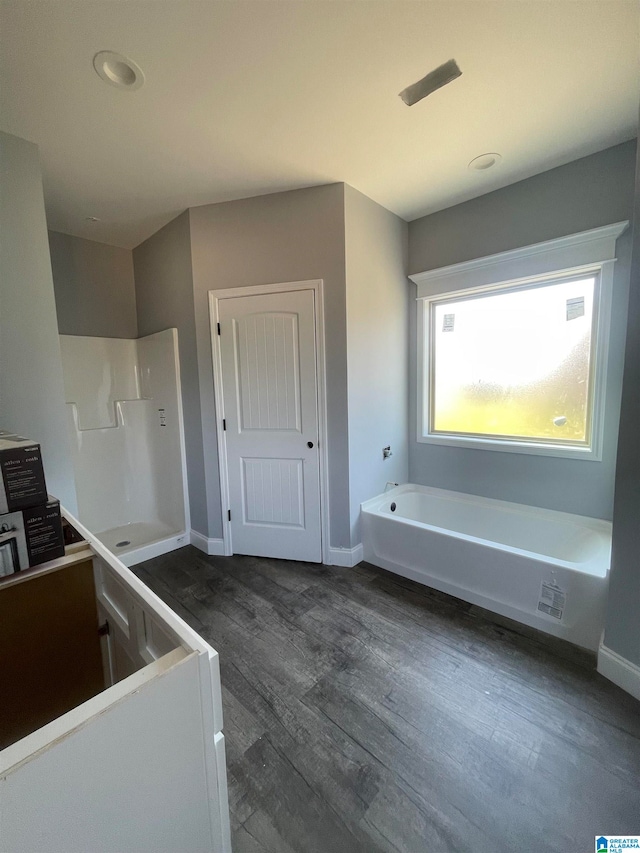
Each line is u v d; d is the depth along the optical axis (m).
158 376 3.21
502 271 2.56
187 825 0.78
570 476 2.45
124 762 0.65
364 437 2.73
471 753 1.33
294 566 2.72
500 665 1.73
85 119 1.75
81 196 2.48
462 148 2.07
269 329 2.62
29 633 1.15
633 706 1.50
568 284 2.43
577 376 2.44
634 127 1.93
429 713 1.49
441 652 1.83
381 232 2.74
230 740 1.39
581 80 1.60
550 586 1.92
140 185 2.36
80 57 1.42
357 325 2.56
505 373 2.75
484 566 2.15
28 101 1.63
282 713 1.50
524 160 2.21
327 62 1.48
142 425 3.49
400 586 2.43
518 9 1.29
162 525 3.41
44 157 2.04
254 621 2.09
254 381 2.71
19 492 1.08
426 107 1.74
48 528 1.14
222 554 2.93
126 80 1.53
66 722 0.60
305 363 2.58
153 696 0.68
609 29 1.36
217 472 2.88
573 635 1.87
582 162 2.20
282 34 1.35
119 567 1.10
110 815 0.65
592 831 1.10
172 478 3.23
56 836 0.58
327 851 1.06
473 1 1.26
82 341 3.15
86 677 1.26
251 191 2.47
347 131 1.90
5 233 1.83
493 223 2.57
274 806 1.17
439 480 3.09
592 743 1.35
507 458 2.72
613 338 2.21
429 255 2.93
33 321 1.92
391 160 2.16
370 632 1.98
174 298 2.96
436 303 3.04
